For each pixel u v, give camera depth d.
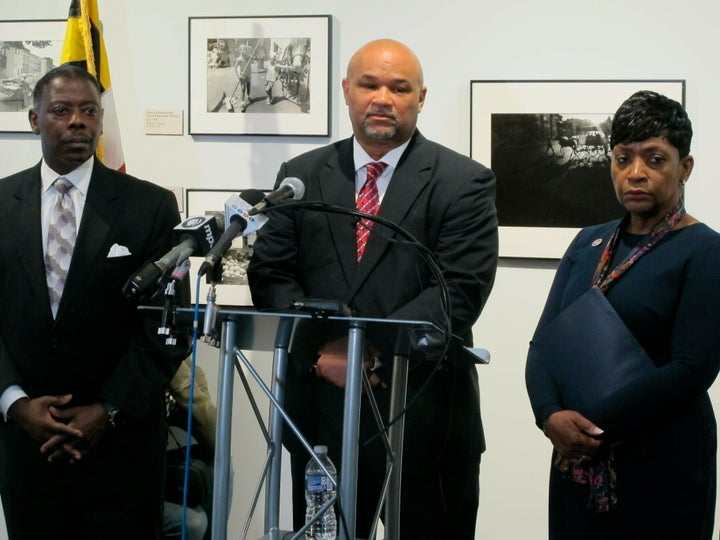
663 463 2.24
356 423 1.91
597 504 2.27
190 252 1.96
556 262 3.52
